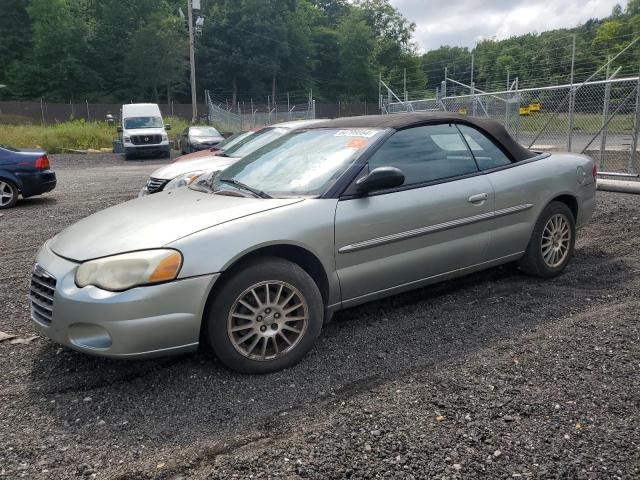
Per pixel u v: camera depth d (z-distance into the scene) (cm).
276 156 427
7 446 261
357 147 390
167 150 2353
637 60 3709
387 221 373
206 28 7688
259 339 328
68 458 251
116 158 2389
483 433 258
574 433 255
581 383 301
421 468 234
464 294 454
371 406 287
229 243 317
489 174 437
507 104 1455
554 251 482
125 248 311
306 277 339
